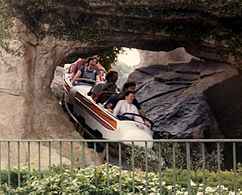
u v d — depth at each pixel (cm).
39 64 1622
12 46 1565
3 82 1534
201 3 1561
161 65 2452
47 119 1562
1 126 1459
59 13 1645
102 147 1588
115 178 792
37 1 1605
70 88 1655
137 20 1661
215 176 905
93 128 1514
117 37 1684
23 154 1319
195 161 1251
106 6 1605
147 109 2194
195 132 2023
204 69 2275
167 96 2241
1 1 1596
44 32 1634
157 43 1745
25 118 1513
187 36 1691
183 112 2098
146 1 1584
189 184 683
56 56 1661
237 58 1661
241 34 1630
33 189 793
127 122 1403
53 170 934
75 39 1659
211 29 1664
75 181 769
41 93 1608
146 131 1394
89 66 1652
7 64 1552
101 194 769
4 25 1580
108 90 1506
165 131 2050
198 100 2131
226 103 2156
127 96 1440
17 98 1528
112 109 1466
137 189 793
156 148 1291
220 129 2106
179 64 2386
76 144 1505
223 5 1550
